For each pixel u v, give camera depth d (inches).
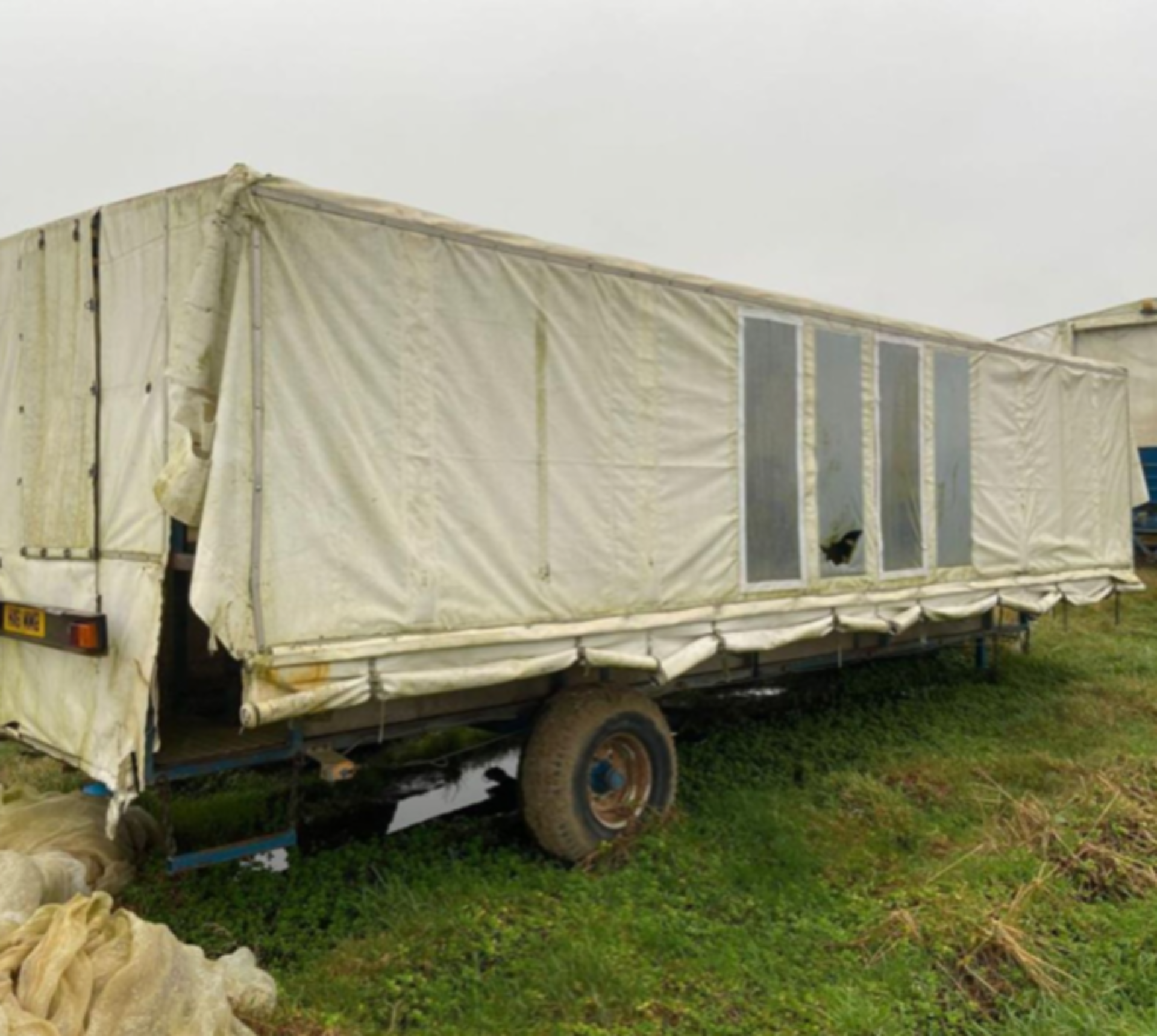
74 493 172.9
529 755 188.4
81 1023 102.1
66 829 168.9
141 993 107.2
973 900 167.0
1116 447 364.8
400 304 163.5
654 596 205.8
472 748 241.4
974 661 362.3
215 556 139.3
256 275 145.3
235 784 226.4
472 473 173.6
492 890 171.3
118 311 164.4
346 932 159.6
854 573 253.9
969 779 239.0
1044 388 326.0
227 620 140.0
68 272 176.2
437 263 169.2
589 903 167.2
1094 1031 131.1
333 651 152.2
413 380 165.2
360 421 157.6
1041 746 267.0
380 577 159.9
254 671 143.0
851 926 165.9
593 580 194.2
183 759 150.6
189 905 165.0
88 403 170.7
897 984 145.7
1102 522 355.9
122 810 145.6
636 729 200.2
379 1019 135.4
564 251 189.0
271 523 146.3
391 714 175.0
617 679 207.8
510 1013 136.7
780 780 238.2
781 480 234.7
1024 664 361.7
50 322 180.2
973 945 154.5
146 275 158.2
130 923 115.4
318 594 151.7
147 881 171.0
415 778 249.1
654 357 206.5
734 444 223.8
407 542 163.8
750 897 175.3
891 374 266.1
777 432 233.6
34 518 183.0
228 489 141.3
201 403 141.6
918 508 274.7
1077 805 209.5
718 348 220.2
